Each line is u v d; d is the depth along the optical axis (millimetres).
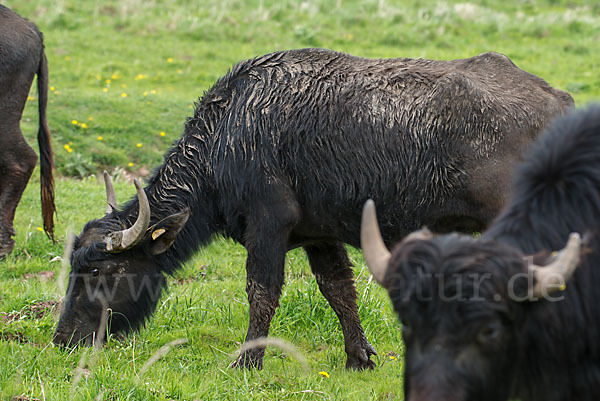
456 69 21078
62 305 21188
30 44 30016
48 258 29406
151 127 49719
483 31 75188
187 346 22219
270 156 20719
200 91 59594
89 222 21703
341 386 19609
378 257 11953
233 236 22109
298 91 20906
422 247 11383
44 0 75125
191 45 69250
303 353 22344
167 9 77375
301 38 70812
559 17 78938
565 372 12883
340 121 20516
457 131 20094
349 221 21156
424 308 10977
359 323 21953
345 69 21172
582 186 13281
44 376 18812
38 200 36438
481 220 20469
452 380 10750
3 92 29516
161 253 21766
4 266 28234
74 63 63125
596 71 64438
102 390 17688
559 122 14477
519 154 20094
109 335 21234
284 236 21062
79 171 43312
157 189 21875
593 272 12828
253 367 20406
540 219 13266
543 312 12188
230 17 74562
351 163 20500
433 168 20234
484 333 10930
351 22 75500
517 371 12258
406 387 11625
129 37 70188
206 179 21594
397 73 20906
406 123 20266
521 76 21234
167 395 18109
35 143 44812
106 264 20891
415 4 82125
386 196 20531
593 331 12758
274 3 79625
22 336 21625
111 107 51469
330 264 22312
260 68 21516
